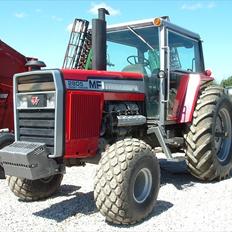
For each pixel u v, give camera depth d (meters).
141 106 6.07
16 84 5.16
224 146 6.94
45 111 4.88
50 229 4.55
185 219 4.82
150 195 4.90
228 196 5.73
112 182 4.53
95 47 5.45
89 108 5.11
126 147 4.76
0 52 7.96
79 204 5.48
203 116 6.31
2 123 8.03
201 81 6.69
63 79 4.84
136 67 6.27
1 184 6.58
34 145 4.78
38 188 5.58
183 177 6.93
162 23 6.14
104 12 5.45
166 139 6.14
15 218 4.92
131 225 4.68
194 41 7.20
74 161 5.23
